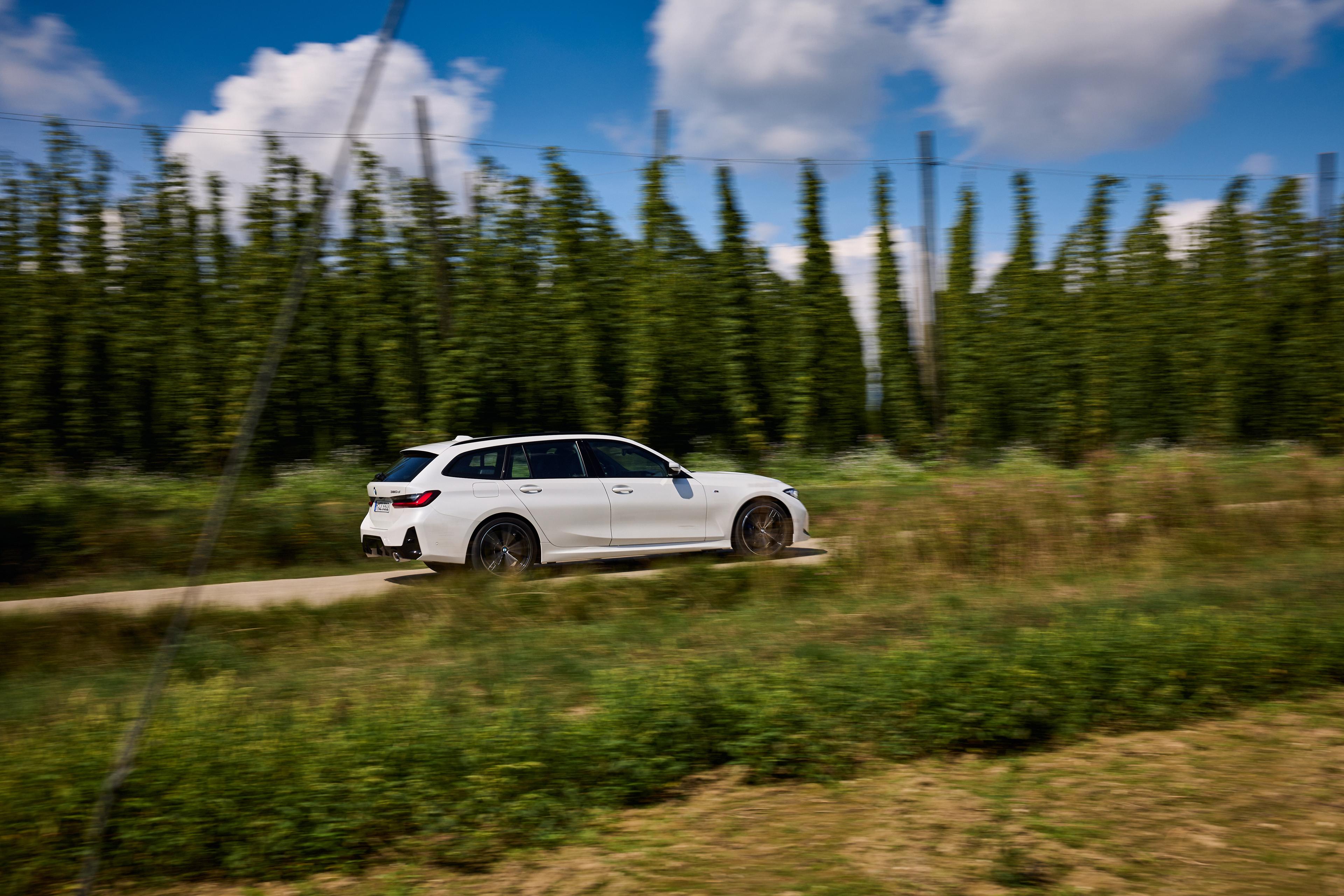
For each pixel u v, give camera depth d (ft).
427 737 14.70
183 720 15.61
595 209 57.16
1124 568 28.58
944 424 65.46
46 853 11.71
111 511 39.63
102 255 51.42
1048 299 67.00
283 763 13.75
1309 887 10.64
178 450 51.96
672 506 33.53
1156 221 68.33
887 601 25.29
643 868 11.57
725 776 14.62
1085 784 13.83
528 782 13.66
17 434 49.37
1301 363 69.87
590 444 33.19
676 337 58.85
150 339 51.80
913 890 10.75
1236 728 16.11
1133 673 17.80
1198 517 33.22
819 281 62.13
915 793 13.69
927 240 65.26
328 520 40.01
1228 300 69.36
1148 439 67.92
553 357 56.54
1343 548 31.50
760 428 60.64
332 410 53.52
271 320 52.01
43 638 22.40
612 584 27.14
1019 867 11.14
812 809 13.32
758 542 35.09
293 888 11.41
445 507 30.37
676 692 16.57
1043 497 33.27
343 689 17.99
